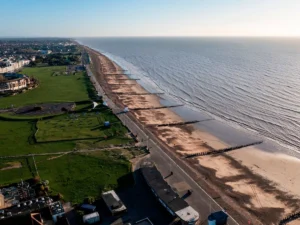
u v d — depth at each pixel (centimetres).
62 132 8694
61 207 4906
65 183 5941
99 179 6069
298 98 12244
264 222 4988
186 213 4766
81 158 7044
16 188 5697
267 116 10375
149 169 6247
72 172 6384
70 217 4909
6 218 4572
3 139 8238
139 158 7044
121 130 8831
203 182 6081
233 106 11738
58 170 6488
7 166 6656
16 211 4766
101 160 6906
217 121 10244
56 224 4722
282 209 5406
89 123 9481
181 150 7800
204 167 6875
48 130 8869
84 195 5516
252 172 6750
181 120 10344
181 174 6328
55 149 7569
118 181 5975
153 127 9469
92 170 6450
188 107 11988
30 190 5609
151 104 12350
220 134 9069
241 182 6297
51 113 10544
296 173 6750
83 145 7781
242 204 5466
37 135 8450
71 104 11681
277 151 7869
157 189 5438
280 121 9869
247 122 10000
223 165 7050
